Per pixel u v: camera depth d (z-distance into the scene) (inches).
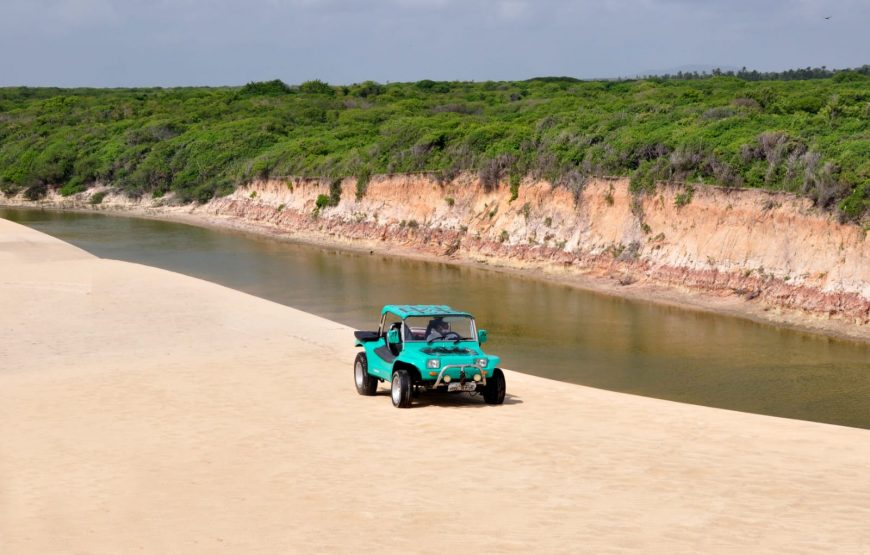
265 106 3513.8
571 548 329.1
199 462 480.1
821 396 763.4
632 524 357.4
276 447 506.9
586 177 1528.1
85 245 1969.7
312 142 2426.2
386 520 369.4
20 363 817.5
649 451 481.1
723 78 3009.4
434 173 1840.6
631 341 995.3
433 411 587.5
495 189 1712.6
